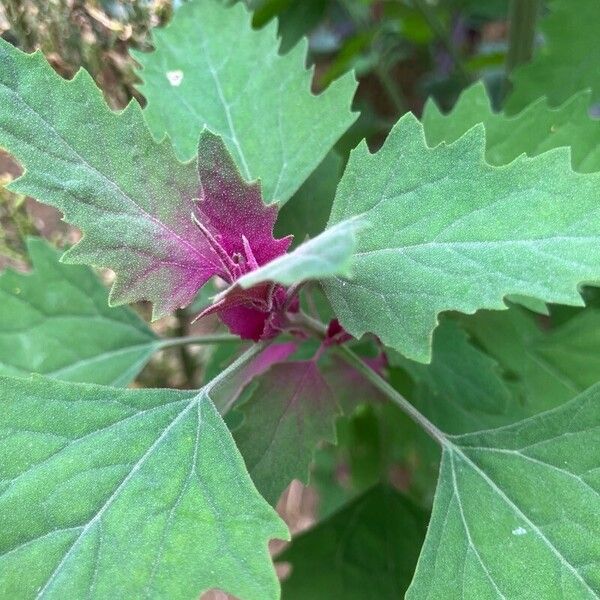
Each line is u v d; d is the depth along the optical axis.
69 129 0.17
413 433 0.30
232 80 0.23
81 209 0.17
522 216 0.15
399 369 0.27
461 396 0.23
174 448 0.16
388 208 0.17
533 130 0.23
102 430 0.16
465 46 0.51
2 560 0.14
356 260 0.17
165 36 0.24
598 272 0.14
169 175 0.18
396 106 0.42
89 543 0.15
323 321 0.25
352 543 0.26
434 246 0.16
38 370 0.24
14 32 0.25
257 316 0.18
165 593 0.14
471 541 0.17
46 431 0.16
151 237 0.17
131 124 0.17
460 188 0.16
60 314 0.25
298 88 0.23
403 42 0.47
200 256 0.18
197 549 0.15
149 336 0.25
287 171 0.22
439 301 0.15
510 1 0.33
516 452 0.18
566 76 0.31
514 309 0.26
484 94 0.24
